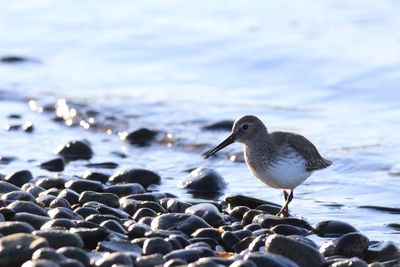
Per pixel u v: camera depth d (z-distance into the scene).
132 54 23.08
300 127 17.20
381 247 10.20
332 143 16.08
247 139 12.27
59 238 9.35
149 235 10.11
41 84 21.30
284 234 10.79
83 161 15.30
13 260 8.84
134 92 20.22
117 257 8.88
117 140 17.16
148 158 15.72
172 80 21.05
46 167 14.74
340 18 24.34
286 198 12.48
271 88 20.08
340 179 14.15
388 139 16.23
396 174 14.34
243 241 10.08
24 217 10.27
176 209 11.74
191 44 23.09
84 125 18.19
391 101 18.77
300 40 22.58
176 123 17.78
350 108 18.52
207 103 19.08
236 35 23.28
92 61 23.05
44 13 27.20
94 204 11.33
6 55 23.72
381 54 21.09
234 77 20.95
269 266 8.89
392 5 25.06
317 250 9.49
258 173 12.20
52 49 24.12
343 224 11.09
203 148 16.28
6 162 15.16
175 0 27.27
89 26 25.64
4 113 19.12
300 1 26.33
